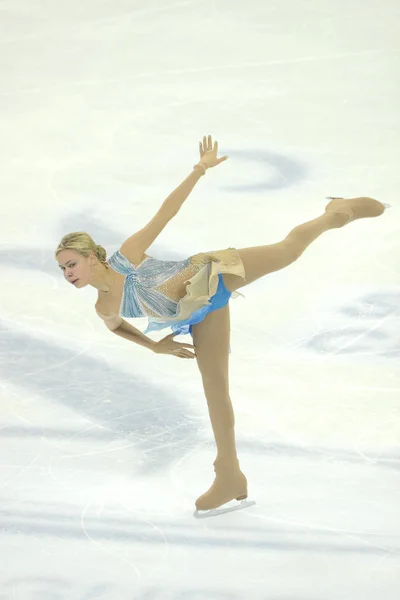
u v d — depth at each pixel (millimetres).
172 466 16531
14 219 24250
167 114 28828
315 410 17781
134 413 17938
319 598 13000
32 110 29547
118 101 29703
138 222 23750
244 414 17766
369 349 19359
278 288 21531
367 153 26391
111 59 31812
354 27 32625
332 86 29688
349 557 13930
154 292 15195
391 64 30562
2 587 13375
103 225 23672
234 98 29422
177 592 13203
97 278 14898
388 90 29375
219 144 27156
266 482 15984
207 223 23734
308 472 16203
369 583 13305
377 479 15945
